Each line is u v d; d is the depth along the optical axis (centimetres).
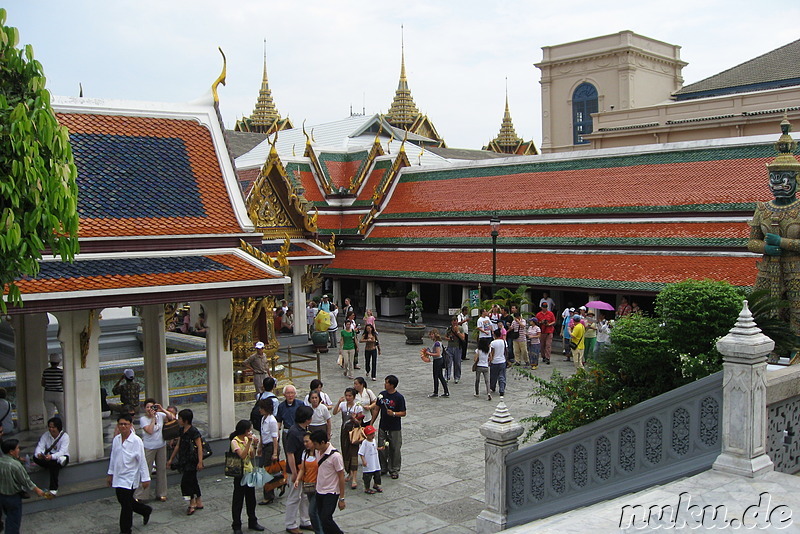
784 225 1575
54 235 1363
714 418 1007
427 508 1579
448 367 2700
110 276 1762
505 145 12094
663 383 1293
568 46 7862
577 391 1410
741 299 1270
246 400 2631
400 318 4541
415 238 4550
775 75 6109
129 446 1450
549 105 8019
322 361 3359
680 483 930
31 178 1180
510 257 3972
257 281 1911
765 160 3397
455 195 4550
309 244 3778
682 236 3422
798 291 1550
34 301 1598
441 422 2247
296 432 1418
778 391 1016
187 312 3488
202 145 2223
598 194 3850
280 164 3650
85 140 2061
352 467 1689
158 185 2061
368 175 5141
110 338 3011
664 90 7831
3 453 1419
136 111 2184
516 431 1323
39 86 1244
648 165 3788
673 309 1293
